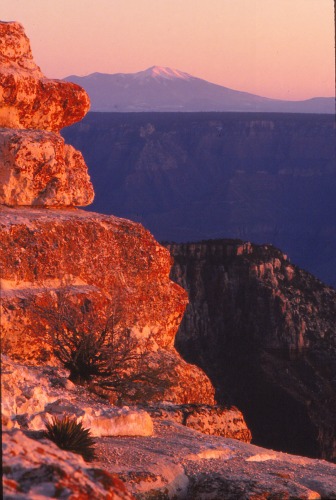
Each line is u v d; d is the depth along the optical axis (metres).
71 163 32.66
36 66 33.09
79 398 22.36
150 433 21.31
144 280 31.80
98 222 30.91
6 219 28.05
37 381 20.69
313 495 17.22
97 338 27.23
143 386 26.58
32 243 27.97
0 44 31.52
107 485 12.73
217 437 23.02
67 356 25.45
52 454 13.27
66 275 28.86
